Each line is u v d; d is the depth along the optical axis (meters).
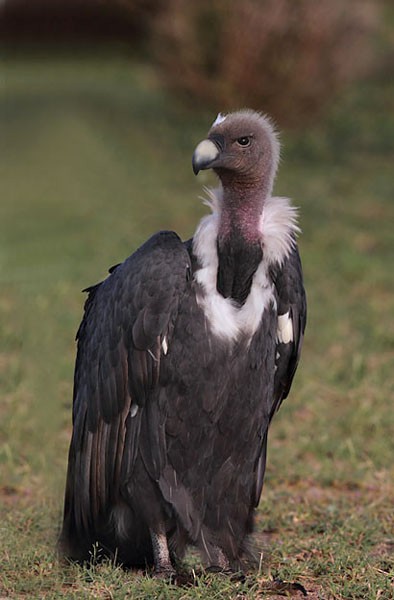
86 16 48.12
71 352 14.69
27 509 9.80
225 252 8.05
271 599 7.89
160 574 8.16
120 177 26.58
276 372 8.58
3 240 20.98
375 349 14.88
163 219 22.45
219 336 7.89
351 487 10.81
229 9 29.78
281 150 8.72
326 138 29.53
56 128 32.12
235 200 8.20
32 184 26.17
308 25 29.69
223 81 30.34
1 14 48.59
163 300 7.93
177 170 27.06
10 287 17.67
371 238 20.48
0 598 8.00
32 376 13.73
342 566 8.54
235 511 8.34
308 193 23.92
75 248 20.17
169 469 8.10
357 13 30.70
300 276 8.34
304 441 11.83
